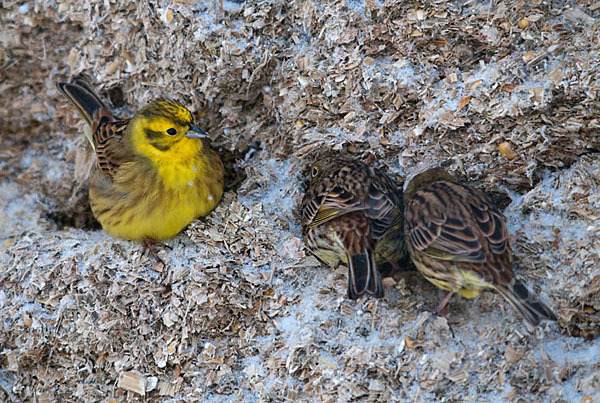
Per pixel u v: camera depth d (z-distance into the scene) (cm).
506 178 1111
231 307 1101
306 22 1148
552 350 988
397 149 1148
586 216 1041
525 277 1026
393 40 1112
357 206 1069
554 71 1046
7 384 1152
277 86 1186
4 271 1165
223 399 1080
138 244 1160
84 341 1119
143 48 1252
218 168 1173
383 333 1023
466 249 971
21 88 1355
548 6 1066
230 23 1165
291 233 1161
